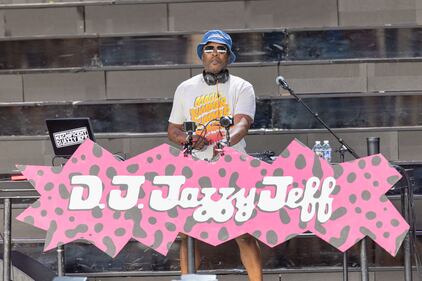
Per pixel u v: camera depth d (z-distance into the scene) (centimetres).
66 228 1141
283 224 1137
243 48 1698
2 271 1320
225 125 1269
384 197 1137
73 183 1145
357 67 1686
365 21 1706
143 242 1138
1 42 1711
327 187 1138
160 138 1667
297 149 1138
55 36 1711
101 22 1723
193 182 1141
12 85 1709
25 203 1631
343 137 1658
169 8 1714
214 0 1711
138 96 1702
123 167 1142
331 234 1138
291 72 1688
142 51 1706
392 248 1134
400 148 1661
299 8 1709
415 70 1684
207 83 1430
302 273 1605
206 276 1127
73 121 1345
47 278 1352
